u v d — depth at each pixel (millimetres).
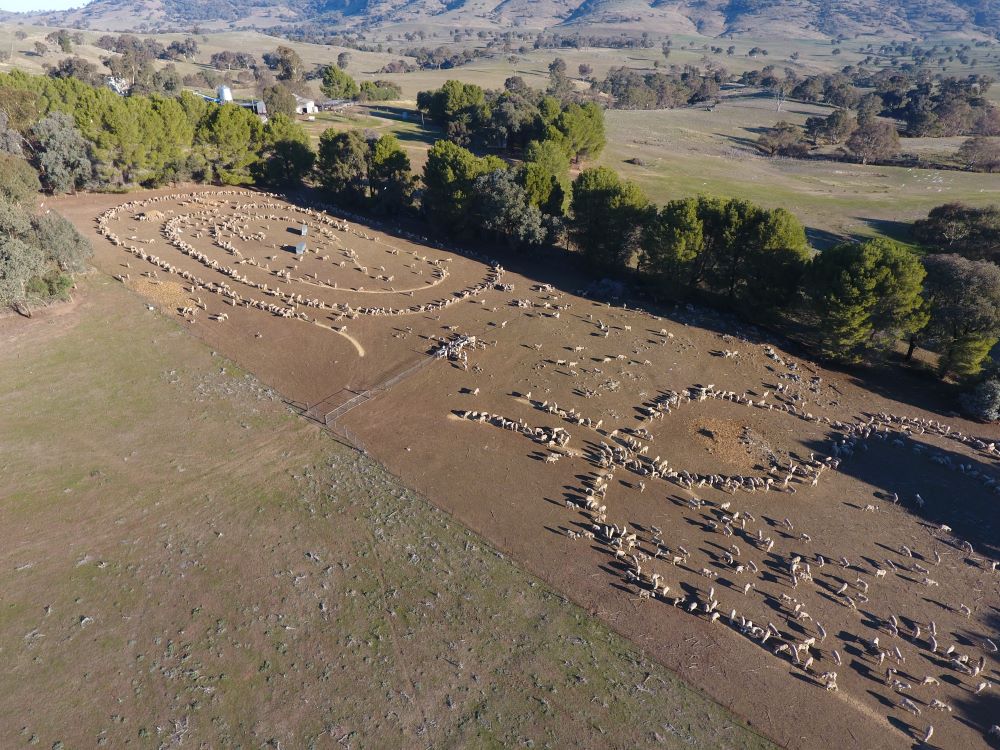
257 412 54188
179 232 89375
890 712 33875
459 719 31734
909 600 40531
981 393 59344
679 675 35094
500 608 38125
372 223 104500
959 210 98125
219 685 32469
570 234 94688
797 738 32281
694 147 178625
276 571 39188
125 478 45531
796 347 72750
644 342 71188
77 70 195750
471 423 55250
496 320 73812
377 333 68750
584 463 51250
